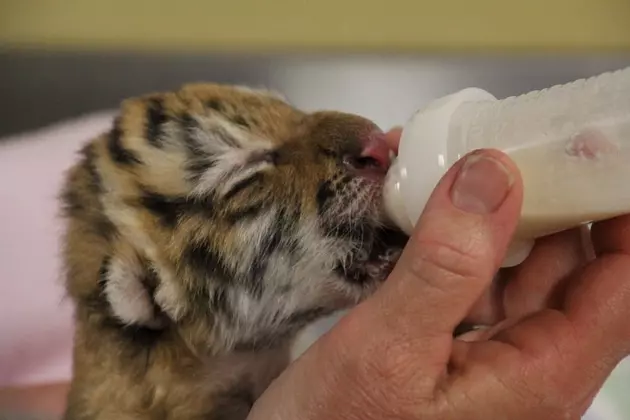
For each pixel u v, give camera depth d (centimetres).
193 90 45
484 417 31
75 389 44
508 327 34
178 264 41
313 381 32
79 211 43
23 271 45
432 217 30
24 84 50
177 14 56
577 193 30
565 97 30
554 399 32
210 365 43
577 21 60
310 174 41
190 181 41
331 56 53
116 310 42
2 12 55
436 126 32
